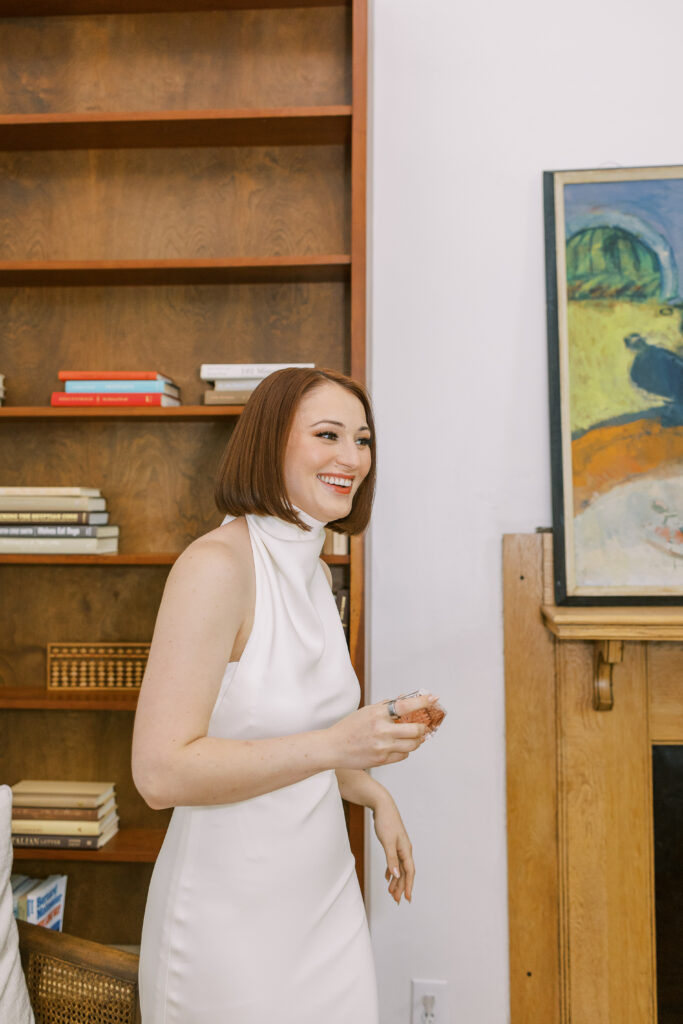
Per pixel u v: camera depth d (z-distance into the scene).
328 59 2.02
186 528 2.04
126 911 2.02
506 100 1.91
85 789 1.92
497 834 1.90
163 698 0.92
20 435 2.08
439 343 1.92
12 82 2.08
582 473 1.85
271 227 2.03
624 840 1.86
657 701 1.85
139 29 2.06
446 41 1.92
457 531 1.92
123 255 2.06
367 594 1.94
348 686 1.18
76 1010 1.22
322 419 1.09
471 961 1.90
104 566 2.05
